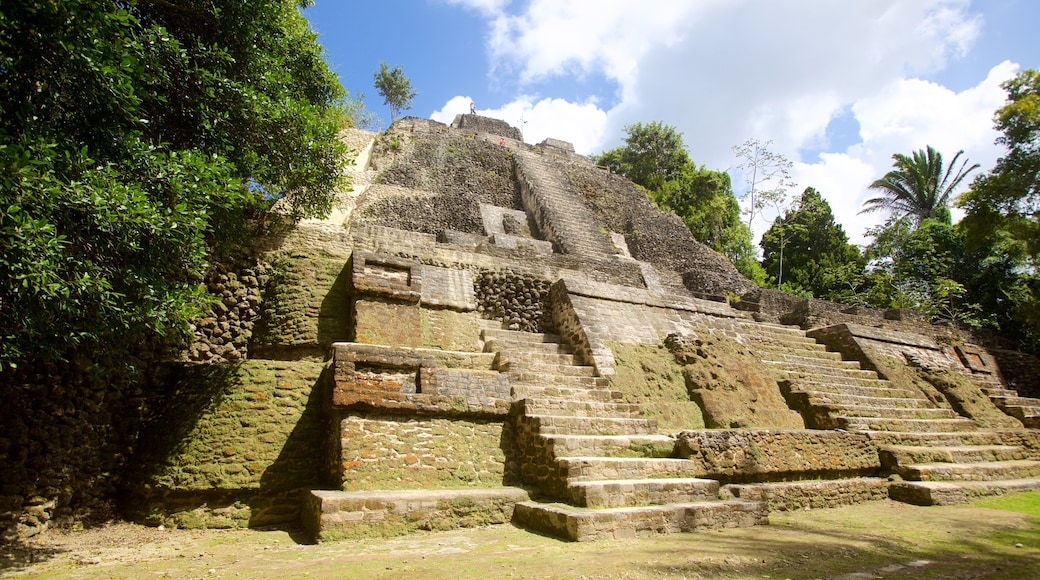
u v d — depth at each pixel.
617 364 10.46
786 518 7.59
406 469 6.93
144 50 6.66
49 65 5.19
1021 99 14.73
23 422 6.09
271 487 6.81
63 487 6.27
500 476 7.53
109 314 5.60
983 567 5.27
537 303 12.01
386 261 9.53
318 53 11.01
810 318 17.03
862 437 10.02
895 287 24.86
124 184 5.95
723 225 28.91
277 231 9.86
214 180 6.87
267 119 8.30
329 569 4.64
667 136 32.25
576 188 23.66
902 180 33.06
